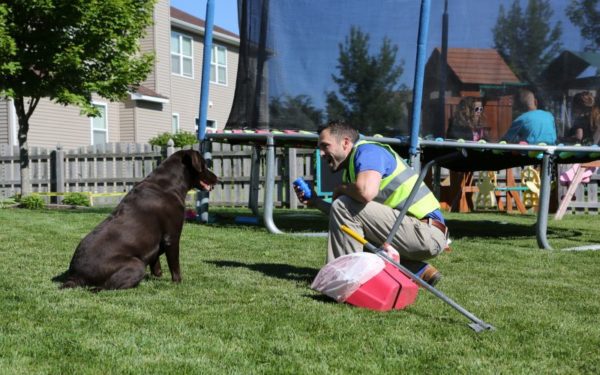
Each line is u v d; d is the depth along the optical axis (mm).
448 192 12633
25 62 11172
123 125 20438
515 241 7312
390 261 3619
